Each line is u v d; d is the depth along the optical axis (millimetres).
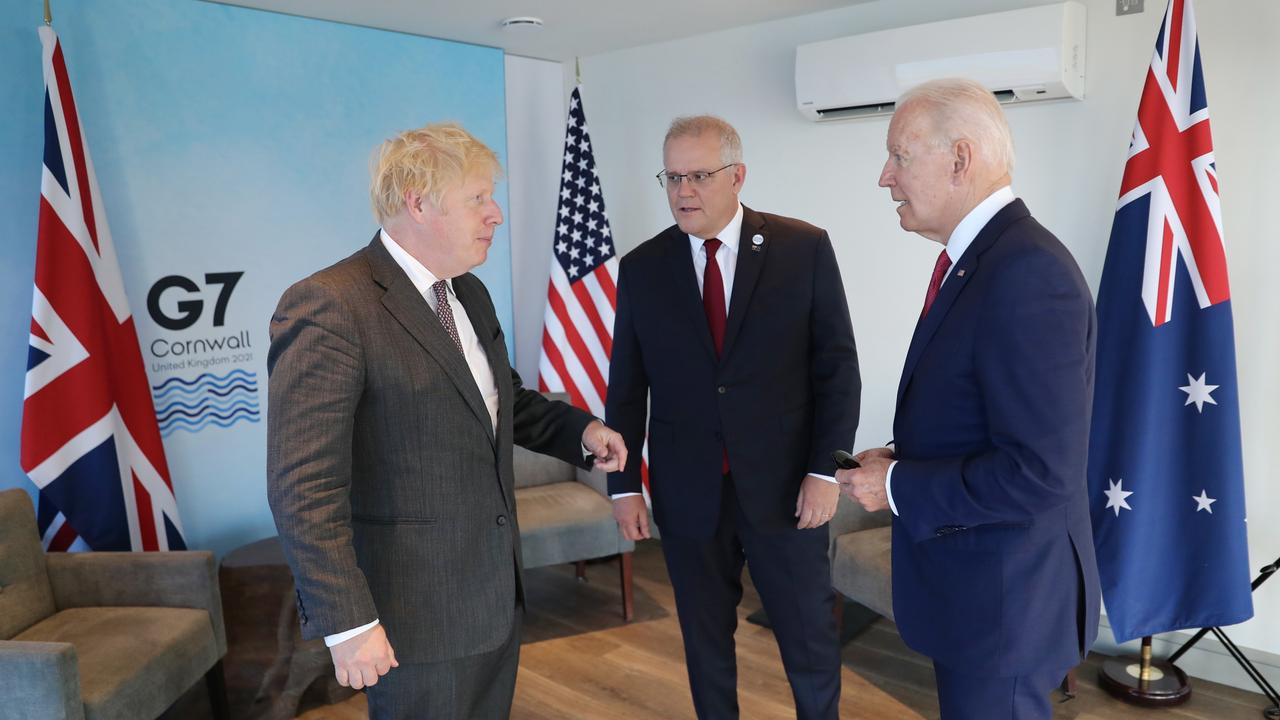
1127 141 2936
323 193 3535
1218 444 2658
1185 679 2855
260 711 2859
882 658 3156
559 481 3947
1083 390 1387
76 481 2811
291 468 1405
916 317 3498
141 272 3082
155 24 3061
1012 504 1397
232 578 2842
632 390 2312
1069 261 1415
